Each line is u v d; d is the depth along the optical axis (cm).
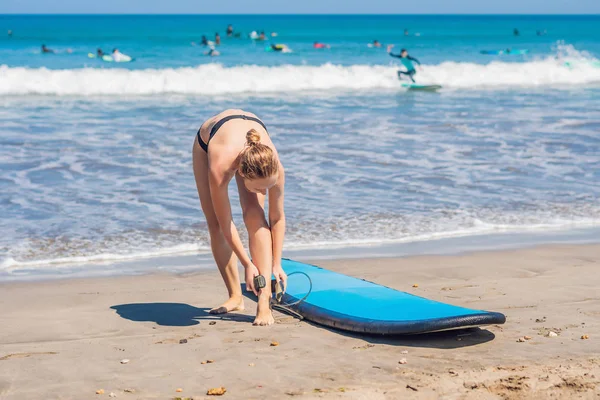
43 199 1035
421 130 1683
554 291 666
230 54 4162
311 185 1147
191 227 923
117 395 407
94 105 2077
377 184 1164
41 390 417
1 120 1719
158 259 802
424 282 708
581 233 933
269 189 534
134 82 2441
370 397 400
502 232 933
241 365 456
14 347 504
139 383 426
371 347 495
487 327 541
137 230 904
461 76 3033
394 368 448
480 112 2014
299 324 564
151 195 1073
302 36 7681
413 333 503
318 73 2805
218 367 453
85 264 779
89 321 576
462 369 444
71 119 1770
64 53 4175
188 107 2069
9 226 905
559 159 1376
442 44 6122
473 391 410
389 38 7294
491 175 1241
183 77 2542
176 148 1420
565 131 1680
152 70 2606
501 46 5784
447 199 1085
